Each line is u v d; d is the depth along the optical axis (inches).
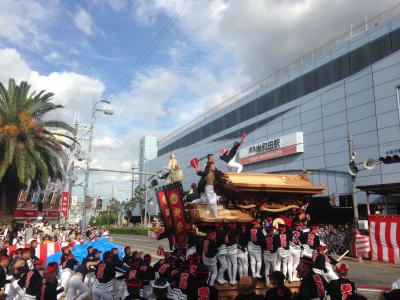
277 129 1620.3
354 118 1251.8
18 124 864.3
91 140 1141.7
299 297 246.8
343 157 1283.2
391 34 1168.2
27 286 316.5
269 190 392.2
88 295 367.2
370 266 755.4
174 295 246.2
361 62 1262.3
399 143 1102.4
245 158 1800.0
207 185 381.4
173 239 422.6
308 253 358.0
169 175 435.2
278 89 1654.8
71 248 488.1
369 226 847.7
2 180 877.8
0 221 878.4
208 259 332.2
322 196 1353.3
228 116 2059.5
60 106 970.7
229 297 335.0
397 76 1119.0
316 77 1445.6
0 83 895.7
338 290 236.7
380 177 1152.2
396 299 155.2
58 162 957.2
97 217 3946.9
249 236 354.9
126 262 390.9
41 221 1152.8
